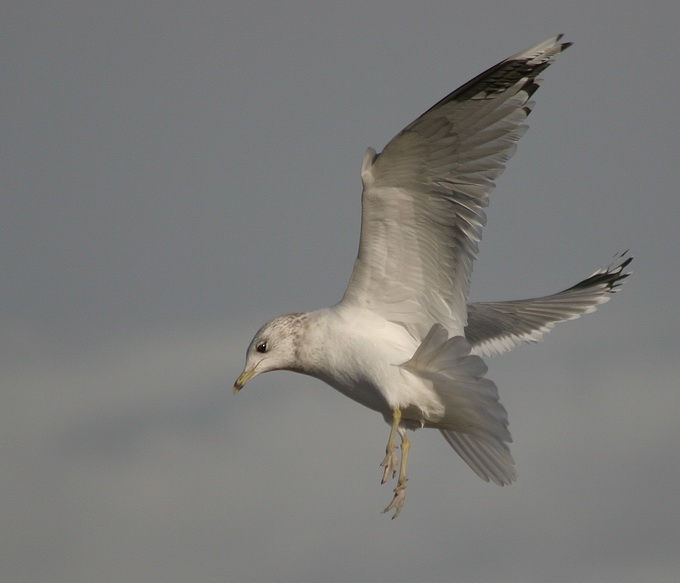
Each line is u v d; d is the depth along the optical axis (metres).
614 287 14.45
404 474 11.03
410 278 11.41
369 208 11.16
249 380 11.56
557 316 14.24
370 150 10.95
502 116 10.80
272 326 11.61
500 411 10.73
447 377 10.80
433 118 10.62
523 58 10.55
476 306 14.23
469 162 10.96
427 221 11.22
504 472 11.38
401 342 11.31
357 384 11.29
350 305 11.51
